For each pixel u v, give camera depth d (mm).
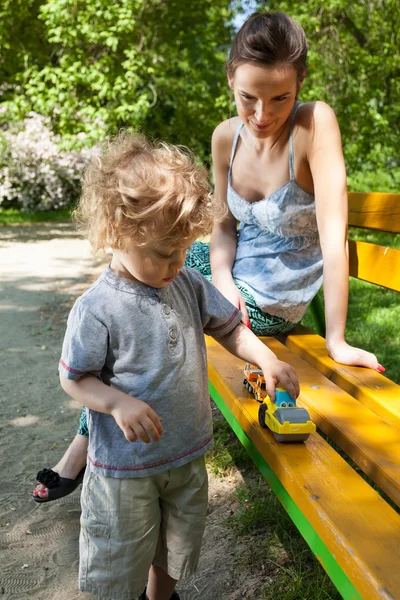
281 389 1780
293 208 2621
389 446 1665
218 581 2080
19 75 11859
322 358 2455
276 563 2139
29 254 9578
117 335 1624
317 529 1354
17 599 2037
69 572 2178
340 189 2490
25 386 3990
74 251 9906
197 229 1589
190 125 14172
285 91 2260
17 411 3588
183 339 1700
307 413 1724
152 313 1651
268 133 2402
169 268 1605
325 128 2469
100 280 1677
